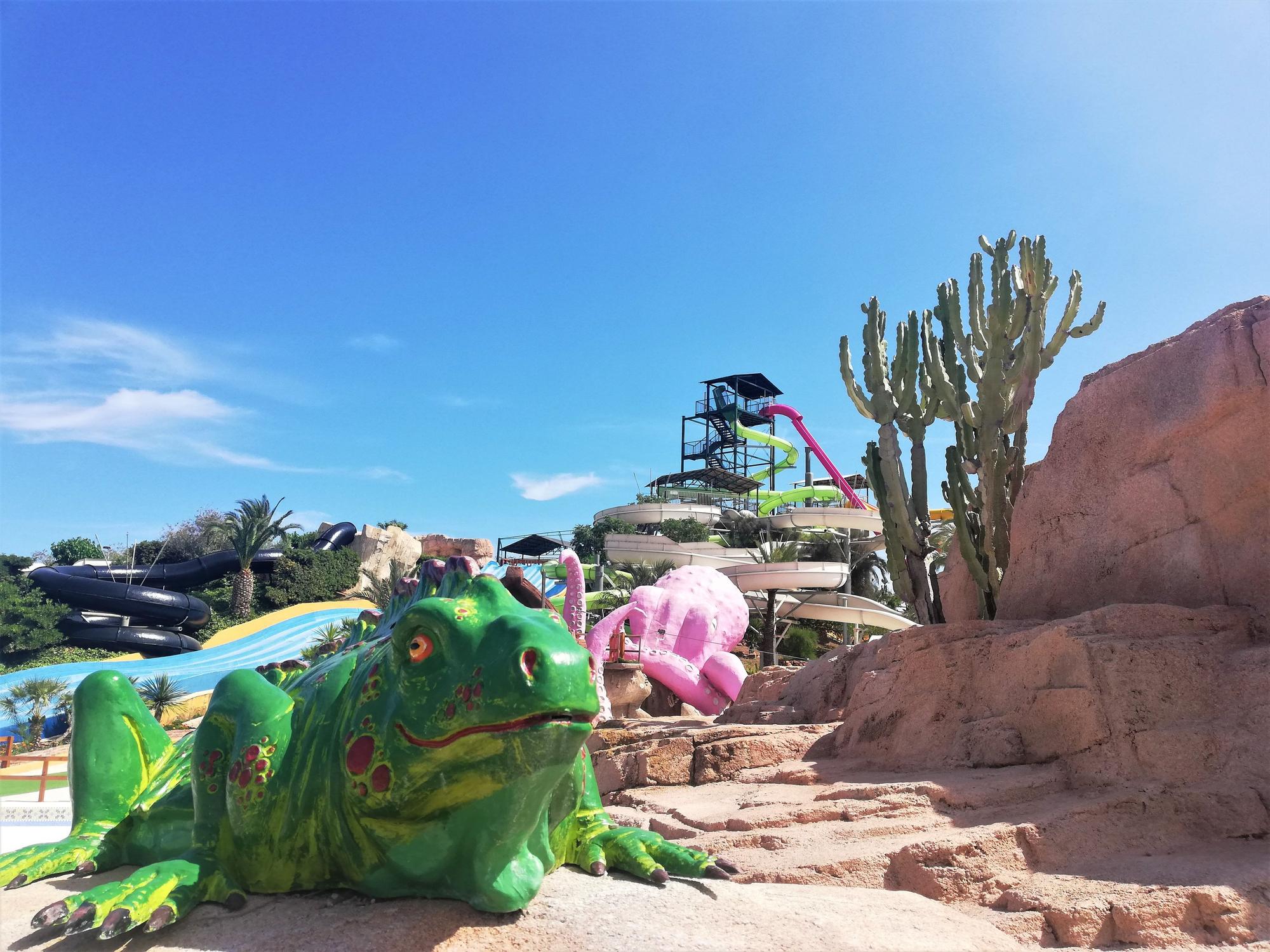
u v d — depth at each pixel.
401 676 2.67
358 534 65.50
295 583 55.78
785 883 5.00
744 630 25.28
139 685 36.09
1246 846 5.45
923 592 13.16
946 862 5.17
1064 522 9.52
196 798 3.24
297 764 3.11
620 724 14.61
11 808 14.61
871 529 46.12
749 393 81.12
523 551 55.94
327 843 3.00
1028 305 11.55
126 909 2.68
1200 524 8.00
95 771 4.05
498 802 2.63
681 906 3.14
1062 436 9.80
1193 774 6.10
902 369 13.45
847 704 11.27
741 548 48.59
